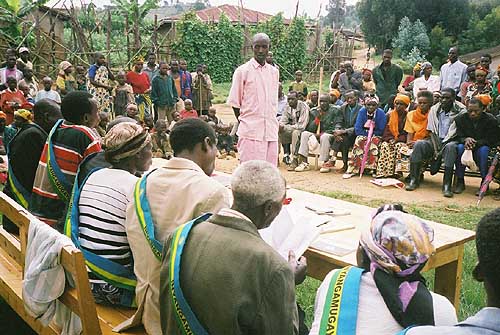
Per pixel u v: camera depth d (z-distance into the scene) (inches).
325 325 76.5
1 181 283.1
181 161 106.1
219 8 1315.2
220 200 99.7
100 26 879.1
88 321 99.7
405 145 328.5
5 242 141.6
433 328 60.6
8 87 393.7
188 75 535.5
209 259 78.9
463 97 405.7
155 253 99.5
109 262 110.6
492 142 292.8
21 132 158.1
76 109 146.3
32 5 678.5
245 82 223.6
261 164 86.2
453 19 1456.7
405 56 1382.9
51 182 139.9
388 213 80.1
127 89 477.4
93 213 112.3
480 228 58.9
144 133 117.6
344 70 452.4
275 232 117.1
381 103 405.7
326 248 124.7
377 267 77.9
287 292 78.4
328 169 366.0
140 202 102.9
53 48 712.4
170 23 975.6
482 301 163.5
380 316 75.2
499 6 1455.5
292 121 382.3
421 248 75.6
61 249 101.6
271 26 1017.5
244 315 76.4
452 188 313.4
